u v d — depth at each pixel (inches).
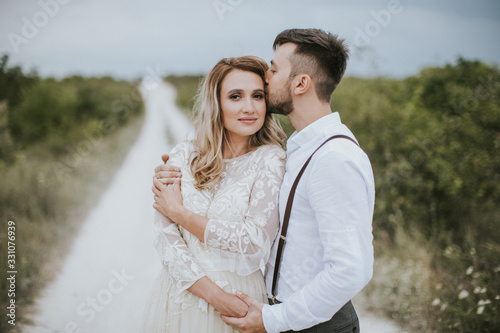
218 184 68.5
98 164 306.5
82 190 237.6
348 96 214.2
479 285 117.6
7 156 259.0
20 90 339.9
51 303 130.3
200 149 70.3
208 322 62.6
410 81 208.1
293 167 60.0
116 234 184.7
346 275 50.8
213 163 68.4
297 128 63.3
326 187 52.5
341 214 51.6
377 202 167.0
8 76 327.3
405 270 133.6
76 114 447.5
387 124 186.1
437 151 168.7
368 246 52.6
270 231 60.5
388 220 166.2
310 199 54.9
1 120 298.5
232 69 66.1
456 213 157.2
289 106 62.2
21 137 328.2
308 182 55.3
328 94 60.8
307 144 58.8
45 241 171.2
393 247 152.4
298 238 57.9
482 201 159.2
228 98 65.9
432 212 160.2
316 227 56.5
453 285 123.1
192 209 65.0
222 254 63.4
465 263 130.8
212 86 67.3
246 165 66.8
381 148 182.4
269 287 64.1
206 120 68.2
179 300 63.5
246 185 64.2
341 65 60.5
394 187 170.4
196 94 75.2
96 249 168.6
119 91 589.9
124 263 157.1
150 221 201.6
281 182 62.2
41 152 324.8
